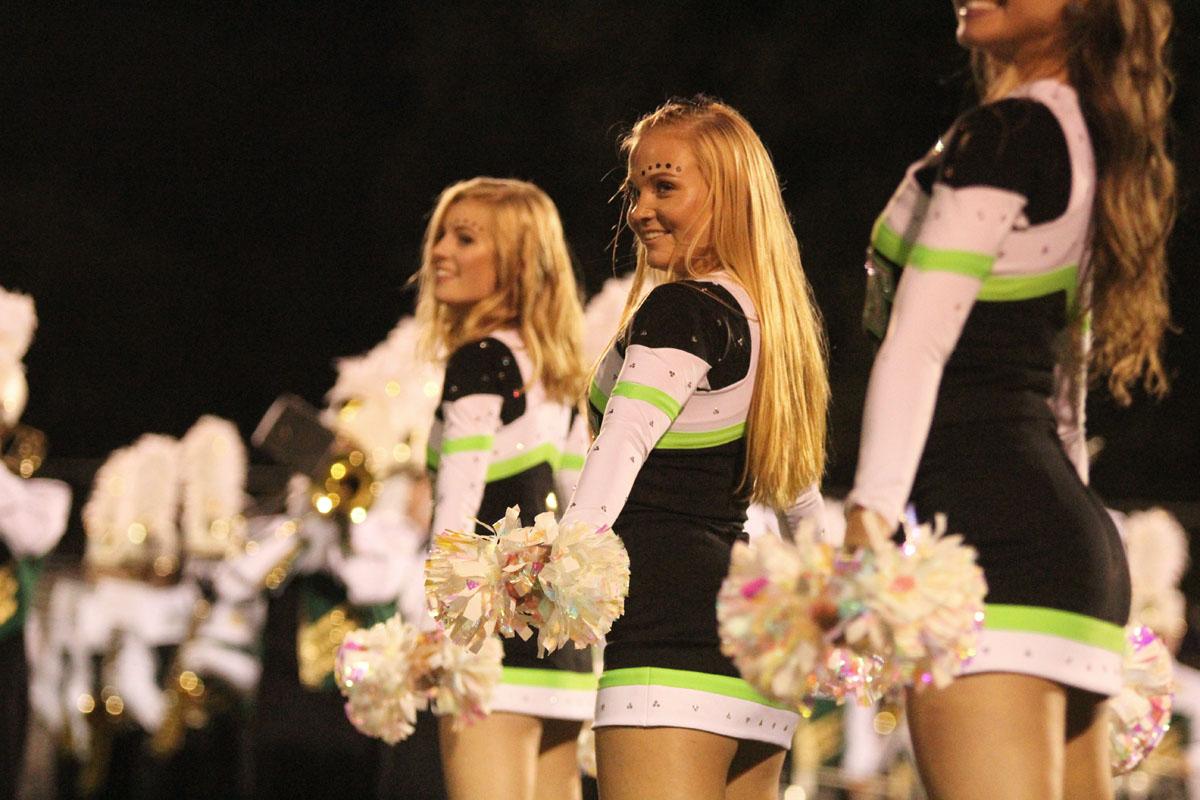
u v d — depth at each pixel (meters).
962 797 8.41
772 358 10.41
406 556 22.86
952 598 8.06
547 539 9.86
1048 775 8.42
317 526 22.88
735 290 10.48
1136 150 8.83
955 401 8.76
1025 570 8.53
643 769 9.85
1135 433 45.69
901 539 9.15
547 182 53.16
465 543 10.11
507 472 13.30
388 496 23.42
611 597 9.47
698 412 10.22
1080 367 9.24
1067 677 8.48
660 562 10.05
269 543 24.06
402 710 12.69
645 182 10.88
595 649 13.92
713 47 50.12
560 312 14.05
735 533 10.41
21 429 21.67
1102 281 8.95
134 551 27.30
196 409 59.31
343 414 23.19
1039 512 8.59
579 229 50.09
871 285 9.32
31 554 20.66
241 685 24.81
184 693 24.91
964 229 8.55
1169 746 21.30
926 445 8.80
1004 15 9.02
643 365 9.99
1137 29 8.91
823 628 8.20
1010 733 8.39
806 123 48.00
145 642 26.88
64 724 26.03
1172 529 23.27
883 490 8.37
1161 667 10.74
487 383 13.27
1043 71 9.04
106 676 26.55
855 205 46.94
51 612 26.59
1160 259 9.05
